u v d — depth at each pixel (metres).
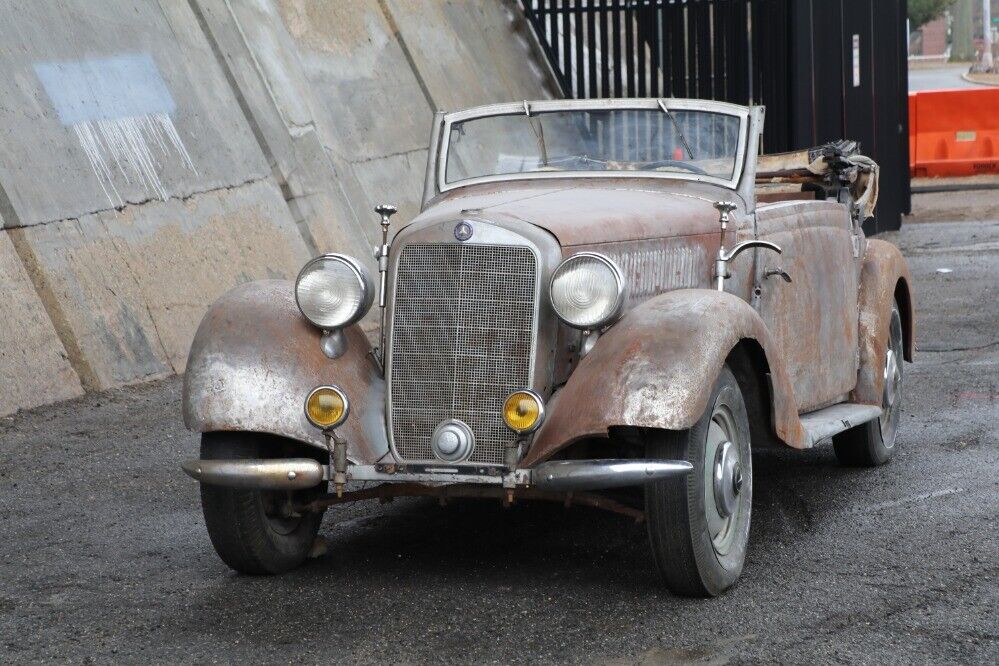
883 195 17.84
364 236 12.24
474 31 16.66
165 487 6.34
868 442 6.51
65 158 9.23
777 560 4.98
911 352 7.27
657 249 5.07
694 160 5.73
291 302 4.94
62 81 9.63
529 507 5.88
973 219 19.02
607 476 4.24
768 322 5.64
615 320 4.55
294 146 11.92
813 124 15.76
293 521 5.00
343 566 4.99
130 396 8.41
